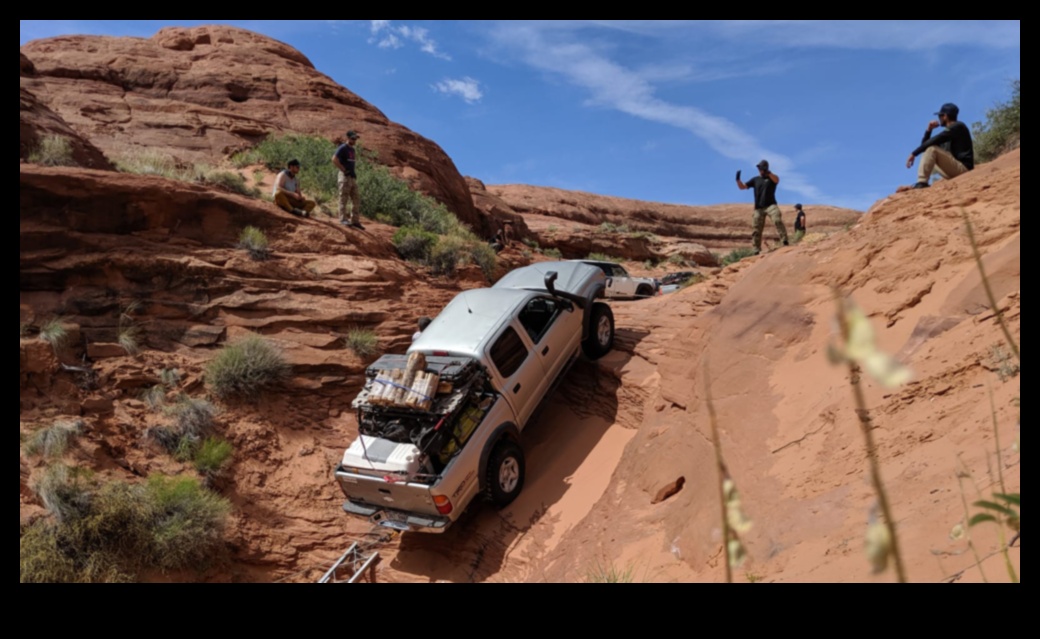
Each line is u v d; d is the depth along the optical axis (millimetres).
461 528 9055
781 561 4293
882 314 6688
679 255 46562
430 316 13062
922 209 7480
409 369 8359
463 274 15805
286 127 27281
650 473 7512
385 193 20922
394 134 29953
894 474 4328
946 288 6219
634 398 9562
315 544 9312
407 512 8391
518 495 9094
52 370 9297
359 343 11766
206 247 12031
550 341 9883
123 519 7824
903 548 3398
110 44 27734
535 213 62719
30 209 10422
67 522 7613
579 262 11586
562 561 7277
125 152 21609
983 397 4363
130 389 9867
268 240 12789
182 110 24906
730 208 82188
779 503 5023
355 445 8625
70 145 13203
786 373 6898
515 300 9719
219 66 28578
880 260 7203
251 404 10531
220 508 8766
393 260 14961
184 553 8109
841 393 5844
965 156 8258
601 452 9344
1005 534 2938
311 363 11258
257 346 10859
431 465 8391
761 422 6422
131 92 26469
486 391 8961
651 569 5719
